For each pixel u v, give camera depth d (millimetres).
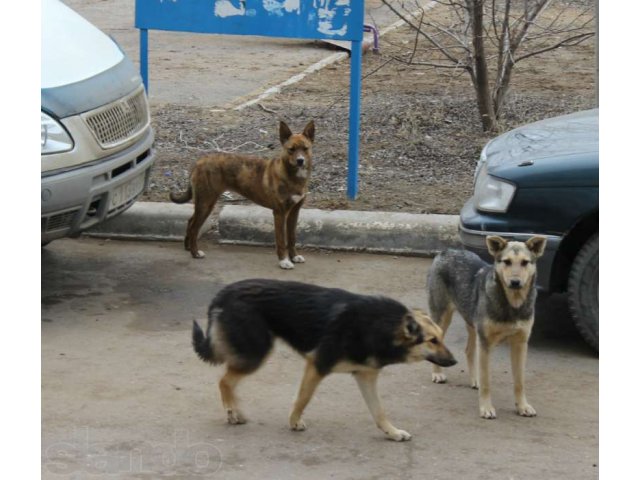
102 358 7445
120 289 9023
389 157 12461
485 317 6469
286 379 7152
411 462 5891
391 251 10109
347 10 10703
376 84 17031
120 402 6676
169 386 6969
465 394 6996
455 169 12016
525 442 6191
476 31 12938
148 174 9438
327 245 10211
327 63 19828
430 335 5988
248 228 10336
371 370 6066
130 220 10445
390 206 10797
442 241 10000
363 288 9125
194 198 9812
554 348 7816
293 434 6254
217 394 6863
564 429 6395
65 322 8180
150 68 19031
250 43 22422
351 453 5996
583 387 7078
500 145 8344
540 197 7449
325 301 6145
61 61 8570
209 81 17766
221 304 6289
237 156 9695
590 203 7344
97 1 28391
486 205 7699
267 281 6375
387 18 25141
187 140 13227
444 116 14125
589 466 5852
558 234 7441
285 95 16203
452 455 5992
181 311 8500
